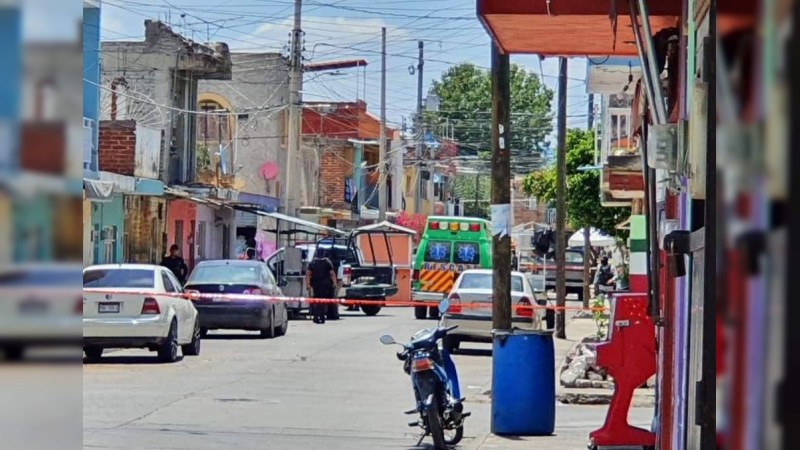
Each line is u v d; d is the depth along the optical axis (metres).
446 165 115.12
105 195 38.03
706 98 7.31
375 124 90.06
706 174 7.19
